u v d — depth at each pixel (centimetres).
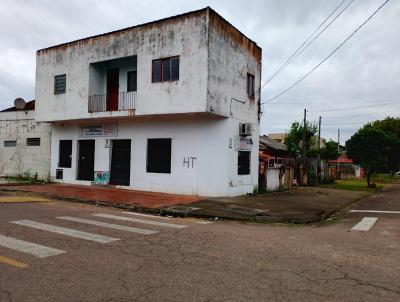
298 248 723
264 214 1206
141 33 1691
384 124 5534
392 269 584
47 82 2055
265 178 2042
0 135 2380
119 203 1385
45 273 529
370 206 1628
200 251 677
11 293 451
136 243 729
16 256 612
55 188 1792
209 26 1509
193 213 1191
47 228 852
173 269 561
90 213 1130
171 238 788
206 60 1496
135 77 1841
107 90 1936
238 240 788
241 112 1773
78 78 1917
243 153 1816
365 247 744
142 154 1788
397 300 453
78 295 448
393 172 5959
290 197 1786
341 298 455
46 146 2189
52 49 2039
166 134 1719
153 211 1264
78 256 621
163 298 444
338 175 4012
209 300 440
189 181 1648
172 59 1603
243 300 442
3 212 1077
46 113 2047
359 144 2953
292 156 3506
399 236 874
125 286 482
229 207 1315
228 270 561
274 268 577
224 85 1625
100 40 1838
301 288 488
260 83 1997
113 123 1897
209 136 1630
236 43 1738
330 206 1498
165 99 1602
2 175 2359
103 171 1925
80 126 2034
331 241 805
